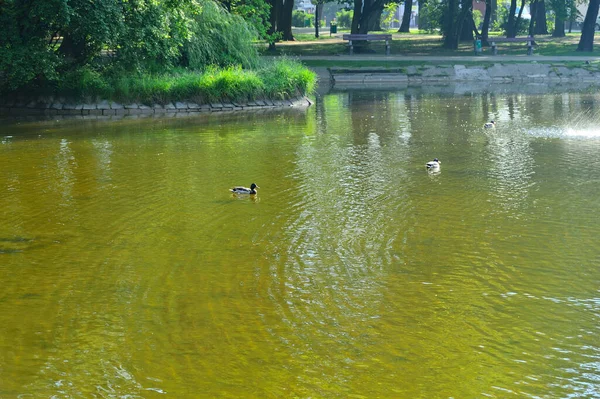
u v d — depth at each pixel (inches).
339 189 577.6
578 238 444.1
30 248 441.7
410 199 542.6
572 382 283.7
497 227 469.4
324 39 2416.3
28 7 1043.9
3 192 577.6
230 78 1181.7
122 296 367.9
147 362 302.5
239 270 400.8
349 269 399.9
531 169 644.1
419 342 316.8
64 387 284.0
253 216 503.2
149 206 532.4
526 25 2635.3
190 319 340.5
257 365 299.0
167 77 1178.0
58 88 1128.8
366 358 303.4
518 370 293.3
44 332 329.4
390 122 984.3
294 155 730.2
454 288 371.9
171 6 1138.0
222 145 797.2
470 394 276.7
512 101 1222.3
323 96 1366.9
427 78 1635.1
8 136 871.7
